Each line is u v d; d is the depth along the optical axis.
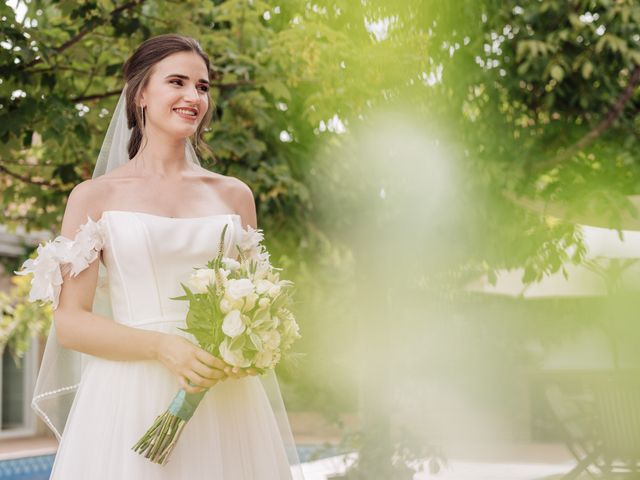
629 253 7.45
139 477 2.63
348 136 7.24
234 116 6.42
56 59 5.49
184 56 2.87
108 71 5.61
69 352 3.10
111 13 5.58
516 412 12.93
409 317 7.93
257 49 6.36
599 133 6.27
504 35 6.45
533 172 6.29
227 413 2.79
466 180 6.20
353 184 7.18
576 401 7.52
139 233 2.76
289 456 3.15
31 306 9.78
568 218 6.14
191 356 2.52
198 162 3.32
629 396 6.88
